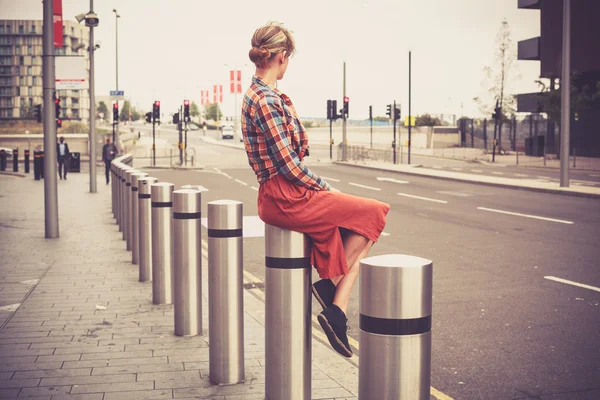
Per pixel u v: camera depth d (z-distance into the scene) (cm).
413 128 7281
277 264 329
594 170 3647
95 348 514
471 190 2312
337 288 319
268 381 339
